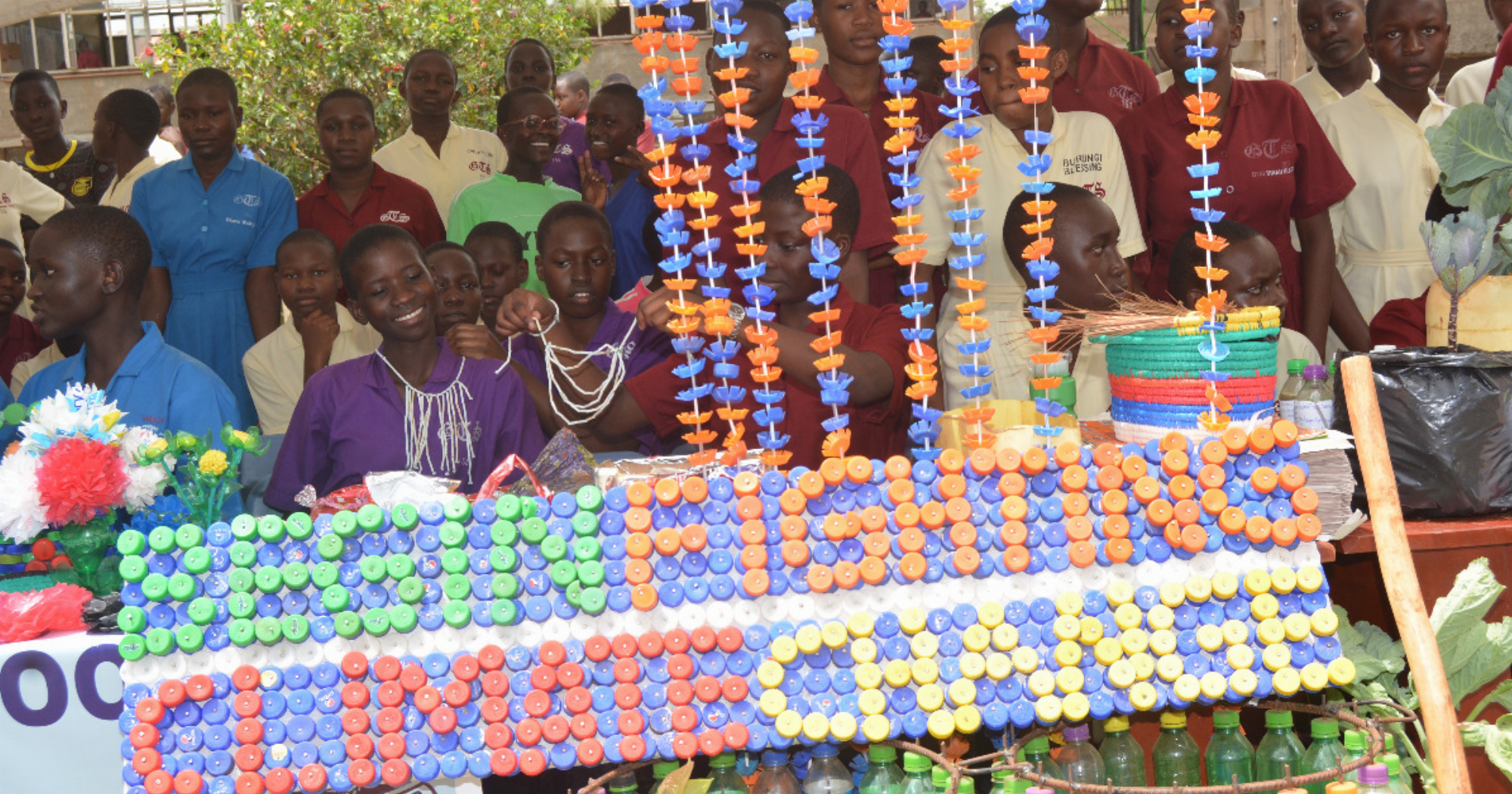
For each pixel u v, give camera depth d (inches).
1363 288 157.5
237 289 164.2
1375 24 156.6
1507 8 175.3
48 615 76.7
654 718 72.1
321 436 101.9
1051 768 78.0
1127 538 74.4
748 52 119.1
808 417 104.1
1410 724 86.5
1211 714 87.3
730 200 121.0
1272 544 74.9
